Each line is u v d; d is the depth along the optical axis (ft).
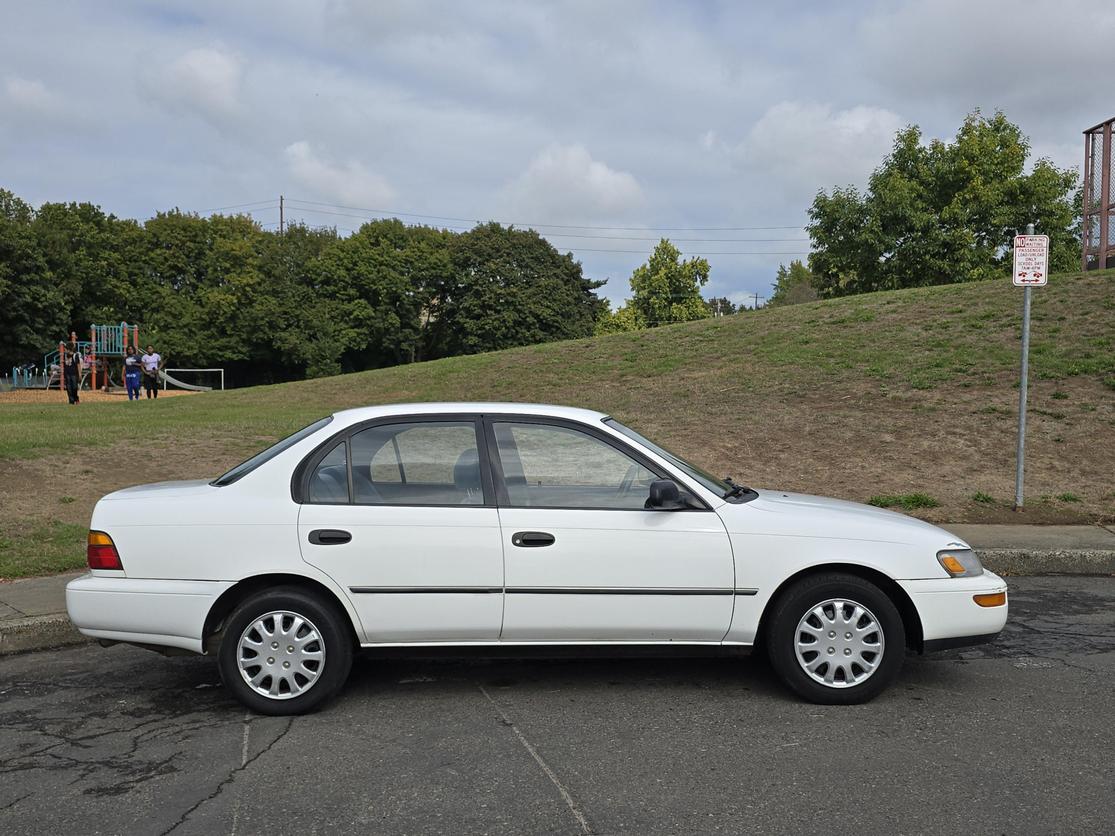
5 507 30.91
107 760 13.58
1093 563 26.84
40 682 17.65
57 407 76.33
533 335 220.02
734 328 83.15
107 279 190.80
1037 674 17.52
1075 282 70.33
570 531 15.72
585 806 11.84
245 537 15.57
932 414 45.47
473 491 16.03
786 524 16.01
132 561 15.60
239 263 199.62
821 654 15.81
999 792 12.18
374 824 11.39
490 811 11.73
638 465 16.40
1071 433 40.81
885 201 126.21
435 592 15.57
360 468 16.15
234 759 13.56
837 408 49.11
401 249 221.46
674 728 14.74
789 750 13.74
